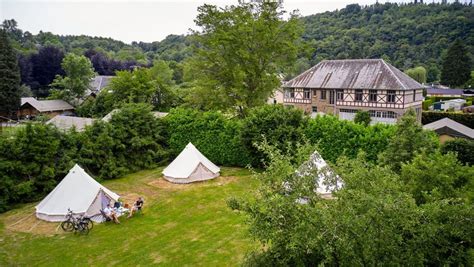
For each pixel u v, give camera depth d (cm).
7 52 4644
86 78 5369
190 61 2962
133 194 1817
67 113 5181
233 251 1183
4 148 1720
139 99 3469
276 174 713
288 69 2938
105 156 2084
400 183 788
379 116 3800
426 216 697
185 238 1303
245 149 2148
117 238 1320
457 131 2416
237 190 1841
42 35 12206
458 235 693
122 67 8875
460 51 6981
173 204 1670
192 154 2059
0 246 1266
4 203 1628
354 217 630
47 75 6912
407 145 1310
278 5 2777
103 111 3784
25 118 4650
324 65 4362
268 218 675
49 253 1210
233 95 2872
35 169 1770
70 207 1488
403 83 3675
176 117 2428
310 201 701
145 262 1134
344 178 721
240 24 2686
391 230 642
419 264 674
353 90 3938
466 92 6244
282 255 698
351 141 1900
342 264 652
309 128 2030
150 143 2294
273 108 2117
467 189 856
